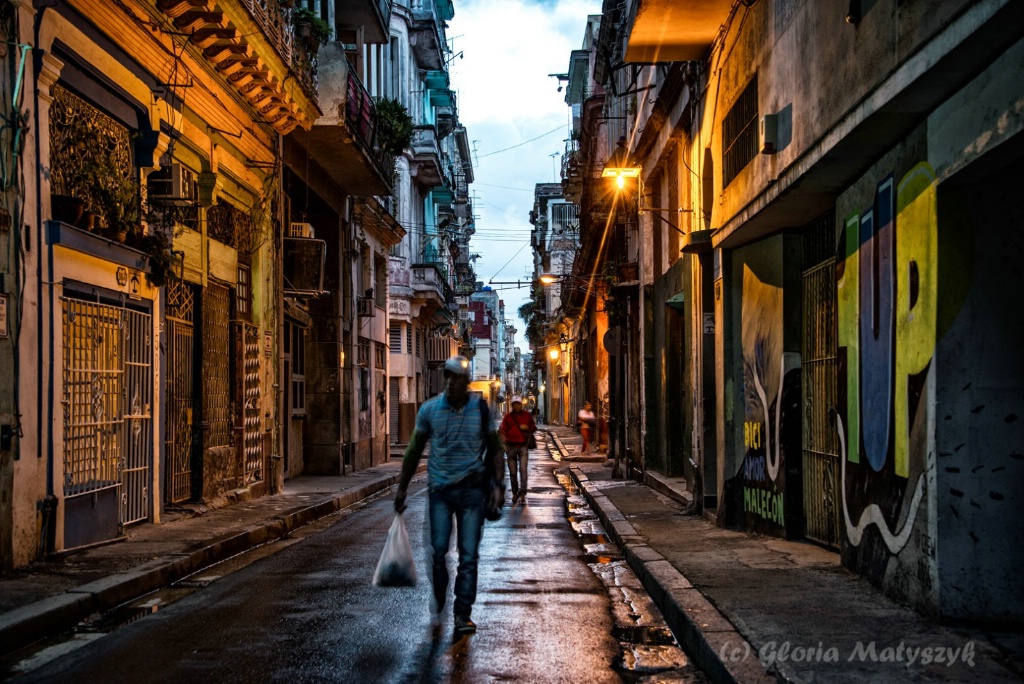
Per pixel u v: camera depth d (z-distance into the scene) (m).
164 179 11.26
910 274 6.05
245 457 14.94
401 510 6.80
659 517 12.26
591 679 5.28
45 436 8.55
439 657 5.71
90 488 9.55
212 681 5.18
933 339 5.62
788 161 8.05
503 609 7.20
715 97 11.42
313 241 17.64
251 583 8.30
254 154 15.47
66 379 9.12
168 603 7.43
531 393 105.56
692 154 13.12
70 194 9.41
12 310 7.98
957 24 4.70
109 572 7.92
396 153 23.02
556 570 9.07
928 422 5.69
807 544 9.20
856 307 7.28
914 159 6.04
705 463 12.59
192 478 13.13
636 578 8.57
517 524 12.98
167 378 12.17
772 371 9.88
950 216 5.59
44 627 6.25
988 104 4.92
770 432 9.94
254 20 12.65
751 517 10.49
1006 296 5.55
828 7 7.00
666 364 17.09
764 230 9.77
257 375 15.69
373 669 5.42
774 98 8.59
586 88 34.69
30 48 8.15
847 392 7.51
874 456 6.80
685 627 5.99
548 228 63.44
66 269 8.98
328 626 6.55
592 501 15.52
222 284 14.23
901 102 5.60
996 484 5.54
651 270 18.77
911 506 6.02
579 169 31.02
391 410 35.88
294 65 15.29
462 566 6.42
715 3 10.26
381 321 28.47
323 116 17.33
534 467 26.14
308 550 10.46
